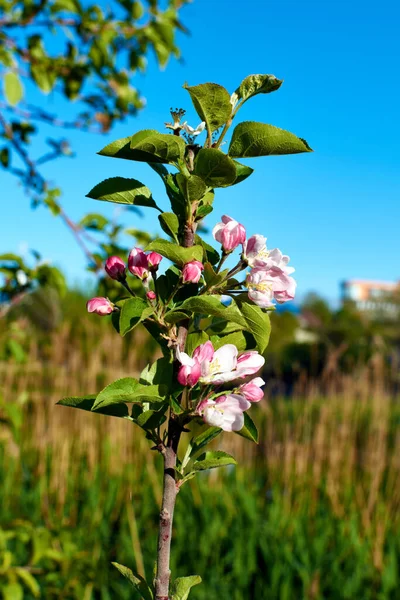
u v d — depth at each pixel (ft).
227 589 14.21
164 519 3.91
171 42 12.14
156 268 4.45
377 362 25.12
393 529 16.66
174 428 4.03
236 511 17.33
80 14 11.70
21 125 12.94
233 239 4.36
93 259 10.94
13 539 13.16
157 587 3.82
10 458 18.86
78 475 19.97
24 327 18.37
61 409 21.65
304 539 15.88
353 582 13.97
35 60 11.87
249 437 4.22
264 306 4.29
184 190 4.23
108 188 4.55
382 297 61.31
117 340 22.91
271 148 4.17
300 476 18.94
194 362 3.98
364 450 20.88
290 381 41.98
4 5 11.56
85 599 11.48
